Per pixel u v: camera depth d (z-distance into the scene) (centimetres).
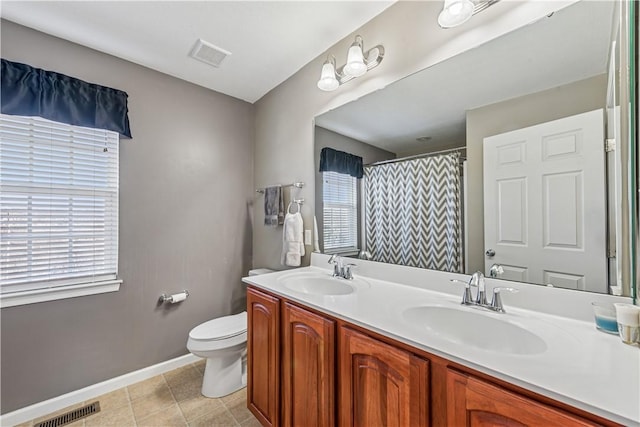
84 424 158
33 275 167
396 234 155
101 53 189
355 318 103
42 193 169
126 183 199
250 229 271
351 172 179
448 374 77
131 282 200
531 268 108
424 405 82
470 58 125
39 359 166
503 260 115
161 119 216
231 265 256
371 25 164
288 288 150
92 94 182
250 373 164
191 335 179
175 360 220
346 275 166
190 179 231
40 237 169
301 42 184
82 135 183
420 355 84
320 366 117
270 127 251
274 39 181
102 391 186
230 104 258
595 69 95
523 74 111
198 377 207
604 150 93
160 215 215
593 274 94
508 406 66
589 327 91
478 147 124
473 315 107
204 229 239
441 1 135
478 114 123
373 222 166
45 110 163
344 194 183
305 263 214
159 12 155
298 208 221
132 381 198
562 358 72
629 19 86
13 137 161
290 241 208
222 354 179
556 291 101
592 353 74
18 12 152
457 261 130
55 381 171
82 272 182
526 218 110
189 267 230
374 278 165
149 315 208
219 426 158
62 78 171
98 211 188
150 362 208
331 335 112
